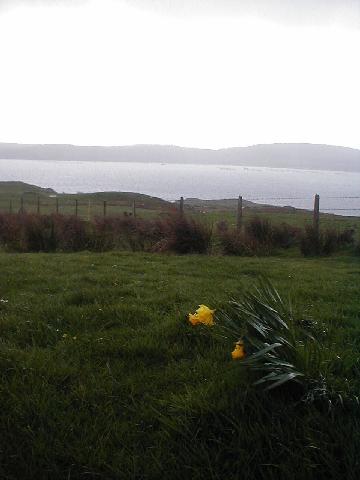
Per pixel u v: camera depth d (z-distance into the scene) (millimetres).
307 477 2516
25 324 5117
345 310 6266
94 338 4719
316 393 3092
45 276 8266
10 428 3074
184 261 11391
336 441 2689
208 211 31375
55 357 4215
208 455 2729
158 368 4109
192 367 4035
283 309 4008
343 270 10969
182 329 4875
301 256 15273
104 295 6543
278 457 2686
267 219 17531
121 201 49906
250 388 3303
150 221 16797
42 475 2668
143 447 2934
